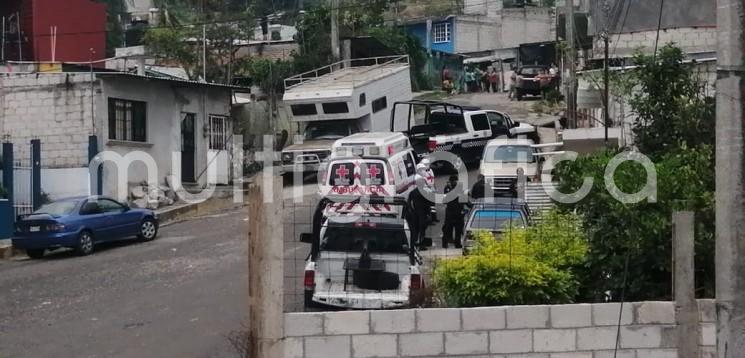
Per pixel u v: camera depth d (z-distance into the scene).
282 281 8.77
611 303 8.98
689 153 10.58
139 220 23.33
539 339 8.82
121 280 17.56
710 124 11.58
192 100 32.41
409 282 12.03
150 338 12.88
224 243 21.66
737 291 7.79
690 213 8.90
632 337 8.84
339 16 46.25
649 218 9.82
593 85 25.09
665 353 8.84
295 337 8.74
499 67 57.12
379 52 41.53
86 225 21.80
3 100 29.11
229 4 46.78
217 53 42.28
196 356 11.77
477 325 8.81
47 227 21.38
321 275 12.33
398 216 13.12
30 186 26.25
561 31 46.84
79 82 28.52
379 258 12.30
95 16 40.91
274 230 8.74
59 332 13.55
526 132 31.72
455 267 9.92
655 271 9.90
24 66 33.06
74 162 28.50
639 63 12.62
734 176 7.77
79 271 19.06
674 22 28.30
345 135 29.41
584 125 32.75
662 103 12.16
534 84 47.31
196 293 15.77
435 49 62.72
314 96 29.38
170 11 45.78
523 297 9.62
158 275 17.83
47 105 28.78
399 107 32.28
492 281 9.63
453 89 53.66
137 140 29.86
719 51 7.79
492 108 44.69
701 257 9.71
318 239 12.45
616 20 29.12
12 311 15.22
